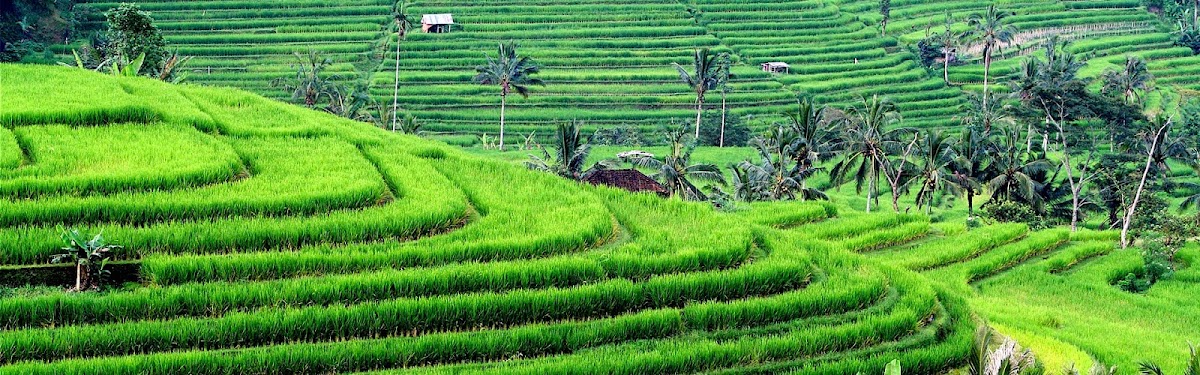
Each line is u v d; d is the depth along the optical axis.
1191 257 46.94
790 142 54.53
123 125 30.55
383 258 24.31
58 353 20.45
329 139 32.38
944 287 30.02
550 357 22.50
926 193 63.00
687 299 25.16
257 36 99.06
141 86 35.44
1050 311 34.84
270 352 21.06
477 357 22.34
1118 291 40.81
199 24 100.38
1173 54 110.31
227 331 21.45
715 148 84.06
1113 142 69.31
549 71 98.56
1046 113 67.75
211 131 31.58
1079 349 29.34
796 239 30.64
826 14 112.81
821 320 25.28
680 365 22.66
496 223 26.89
